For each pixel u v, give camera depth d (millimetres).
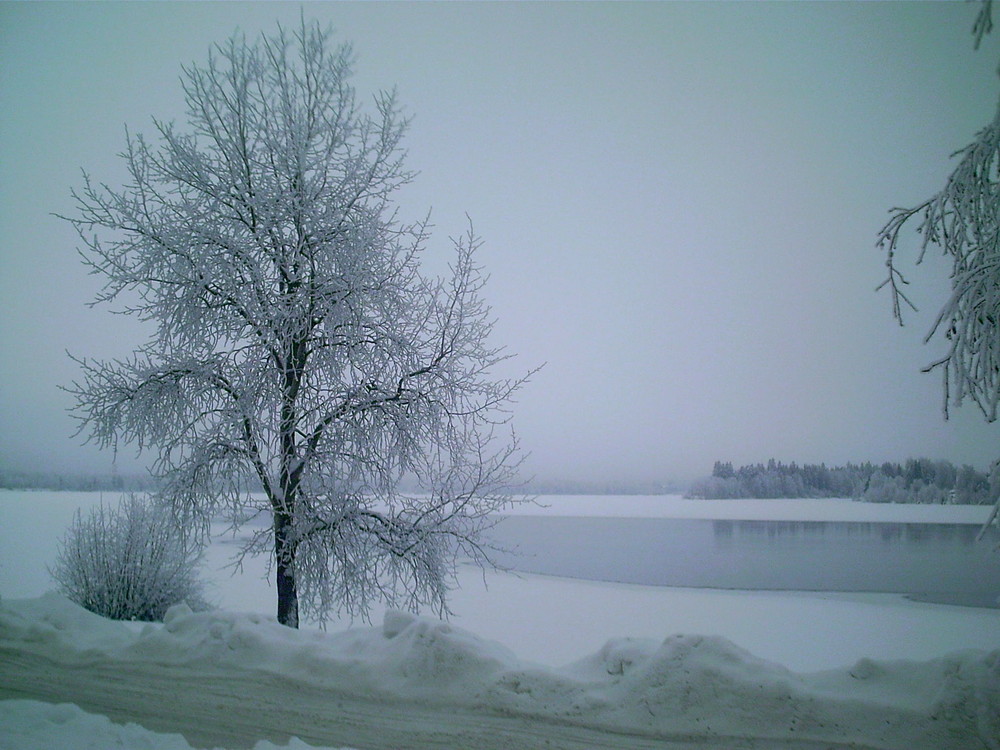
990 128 6188
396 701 5543
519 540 46812
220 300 9781
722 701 5078
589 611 19422
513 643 14477
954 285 6078
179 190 9930
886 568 33406
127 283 9531
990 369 6078
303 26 10219
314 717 5301
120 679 6199
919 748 4629
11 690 5949
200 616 7363
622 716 5133
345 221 10023
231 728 5125
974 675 4941
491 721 5180
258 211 9719
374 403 9922
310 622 10008
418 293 10414
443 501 10336
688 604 21391
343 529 9711
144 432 9562
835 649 15195
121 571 13227
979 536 6367
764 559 37375
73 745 4645
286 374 9789
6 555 22438
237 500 9570
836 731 4805
